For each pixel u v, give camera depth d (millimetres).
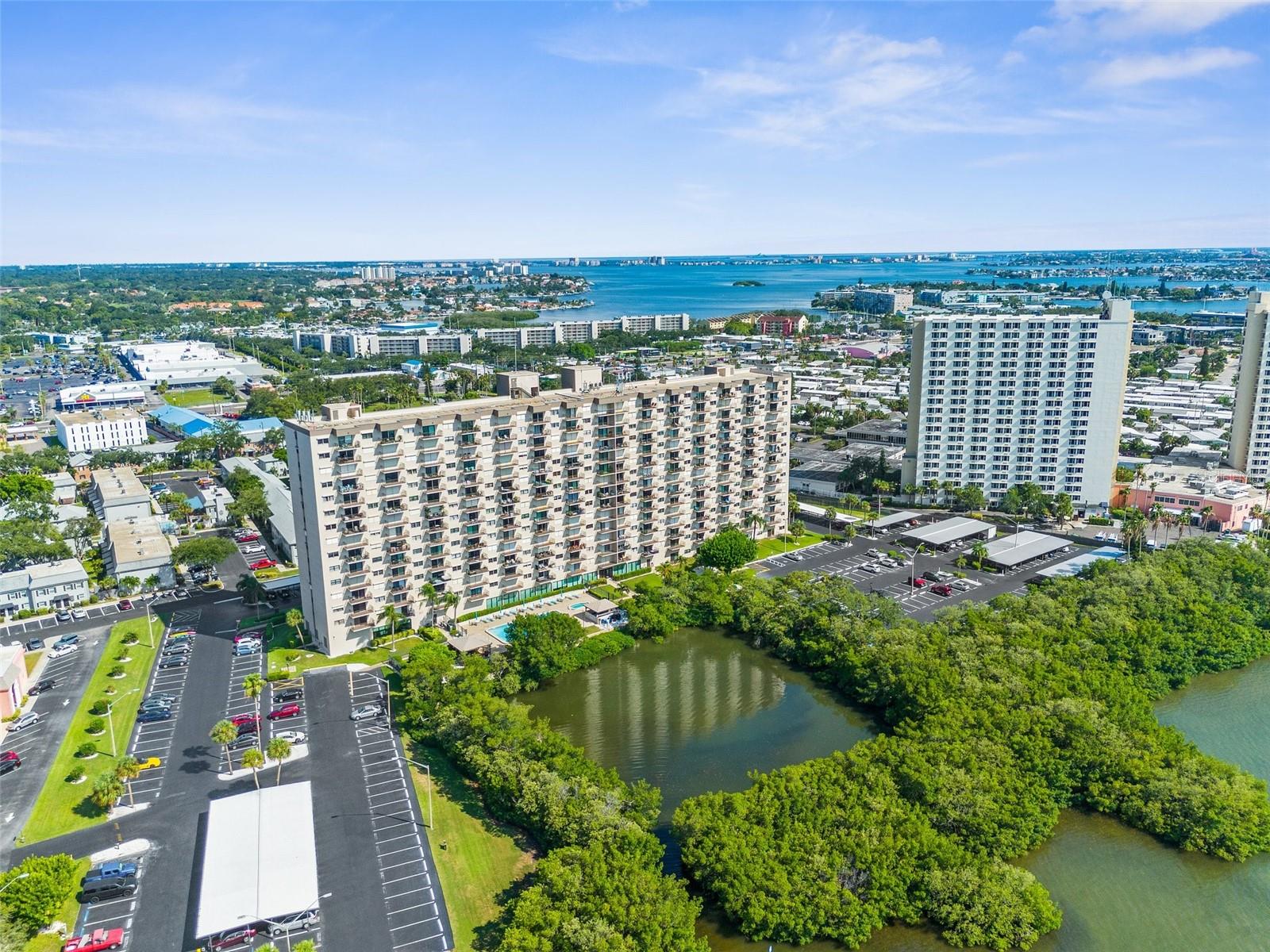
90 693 179500
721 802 131625
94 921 116812
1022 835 131375
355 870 126500
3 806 141875
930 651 178500
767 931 113812
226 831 130000
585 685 191500
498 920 117188
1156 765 145000
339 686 182625
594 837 123125
